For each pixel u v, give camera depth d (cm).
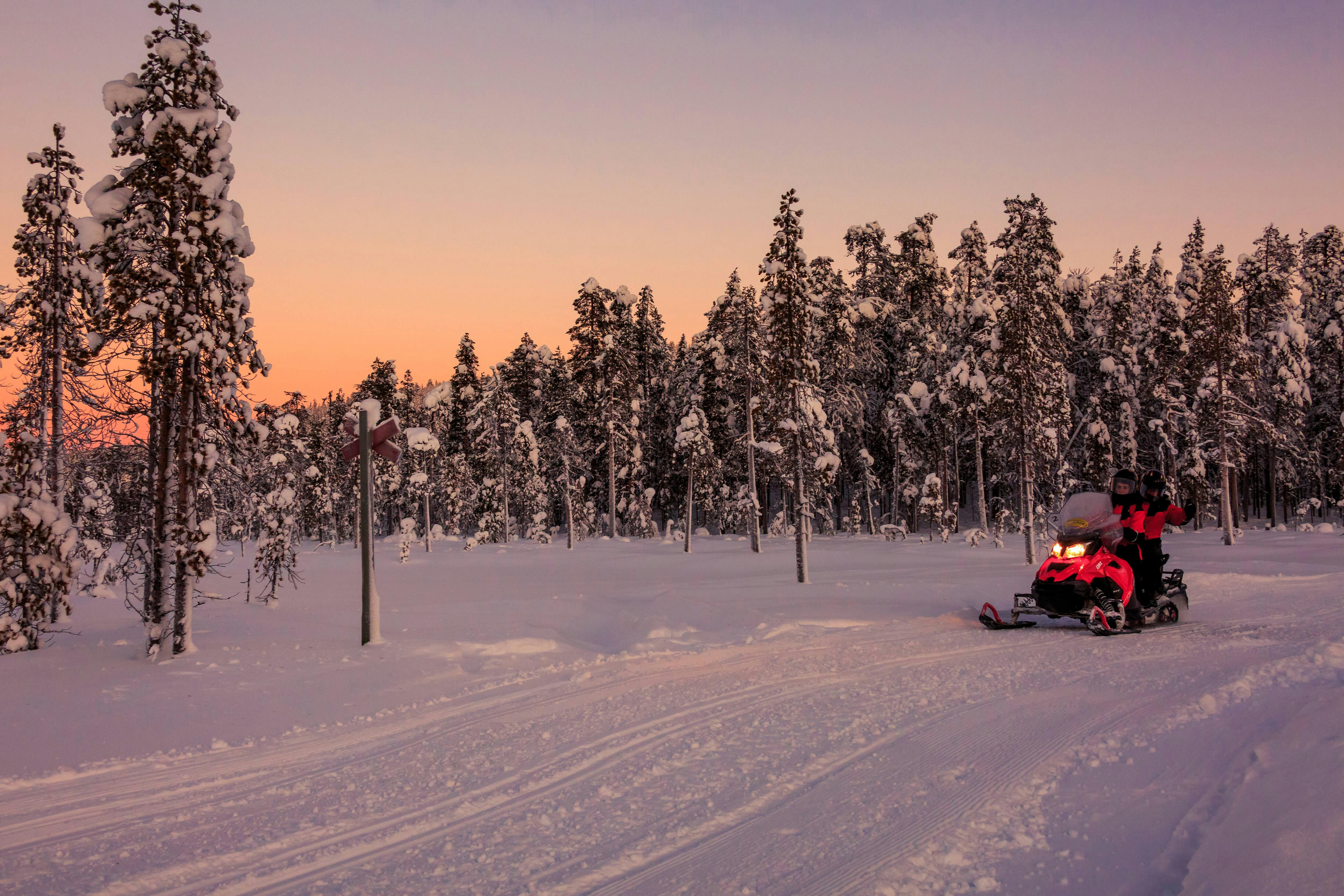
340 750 736
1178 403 4538
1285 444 4584
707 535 5728
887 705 777
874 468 5612
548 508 5912
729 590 2231
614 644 1362
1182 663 909
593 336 5581
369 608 1306
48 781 651
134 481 1517
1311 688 686
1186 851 393
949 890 387
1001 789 522
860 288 5603
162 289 1207
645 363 6328
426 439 1348
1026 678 872
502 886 419
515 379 6197
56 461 1677
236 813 563
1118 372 4488
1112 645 1073
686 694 881
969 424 4356
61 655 1177
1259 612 1352
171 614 1418
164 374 1200
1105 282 5253
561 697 910
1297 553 3169
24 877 453
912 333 5228
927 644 1146
